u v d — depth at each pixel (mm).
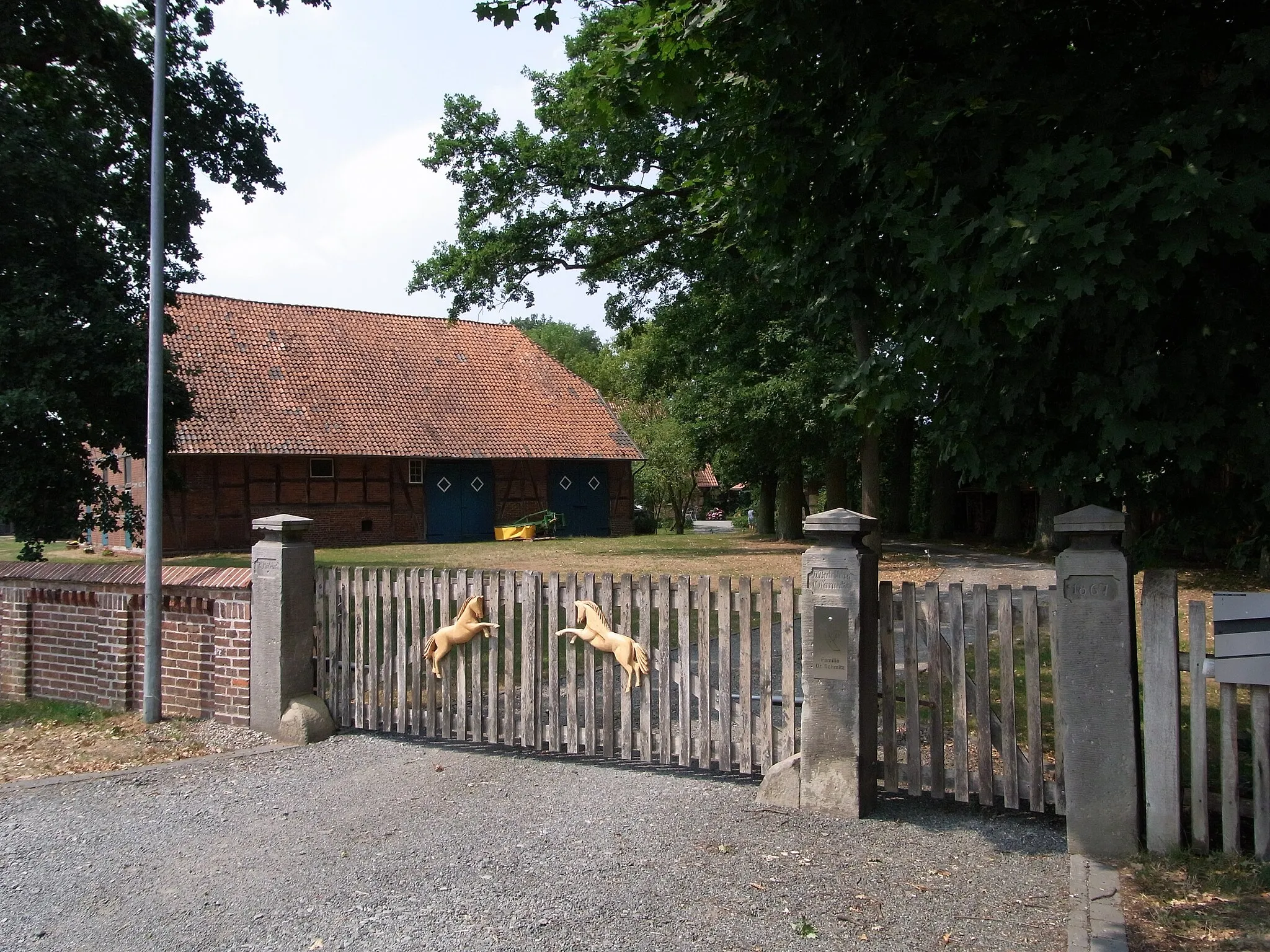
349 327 34375
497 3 5793
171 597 8219
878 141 4977
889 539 29625
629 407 50219
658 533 40844
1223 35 4930
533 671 6781
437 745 7203
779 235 5887
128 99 13547
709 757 6113
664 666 6281
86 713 8539
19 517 12305
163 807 5926
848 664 5441
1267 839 4387
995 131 4863
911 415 6422
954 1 4887
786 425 21062
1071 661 4770
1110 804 4680
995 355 4812
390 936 4098
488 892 4504
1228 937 3707
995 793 5316
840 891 4430
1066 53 5180
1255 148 4301
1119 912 3994
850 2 5117
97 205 12609
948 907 4234
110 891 4672
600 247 17109
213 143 14344
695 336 21500
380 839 5273
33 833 5520
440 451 31766
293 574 7574
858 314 5812
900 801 5699
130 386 11977
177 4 13898
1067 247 4164
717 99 5895
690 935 4020
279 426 29266
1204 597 12992
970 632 11109
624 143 15227
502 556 24266
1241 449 4559
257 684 7590
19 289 11547
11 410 11070
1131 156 4219
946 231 4676
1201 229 4062
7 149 11289
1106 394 4508
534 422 35312
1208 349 4500
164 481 15430
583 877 4652
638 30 5695
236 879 4777
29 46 12500
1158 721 4621
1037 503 27172
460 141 16578
